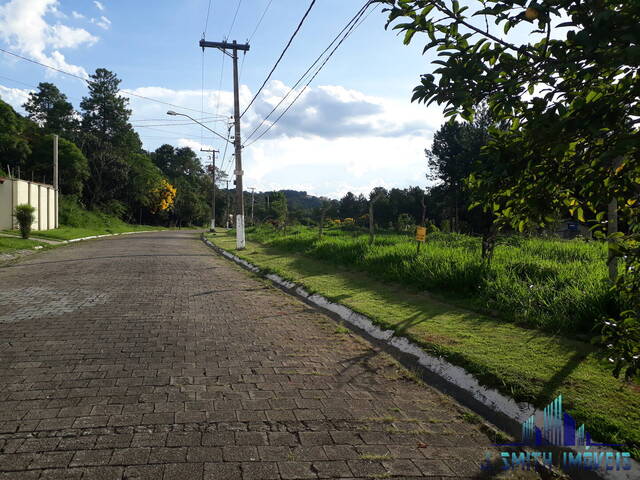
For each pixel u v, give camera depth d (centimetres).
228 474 286
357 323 706
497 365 465
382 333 633
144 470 287
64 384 429
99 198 5834
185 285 1071
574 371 446
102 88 6638
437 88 262
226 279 1203
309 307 842
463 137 4025
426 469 302
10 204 2877
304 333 651
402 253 1127
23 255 1758
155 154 10156
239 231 2169
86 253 1878
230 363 506
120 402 390
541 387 410
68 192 4922
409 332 604
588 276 703
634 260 265
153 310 779
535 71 249
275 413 378
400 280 982
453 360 496
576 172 266
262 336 628
